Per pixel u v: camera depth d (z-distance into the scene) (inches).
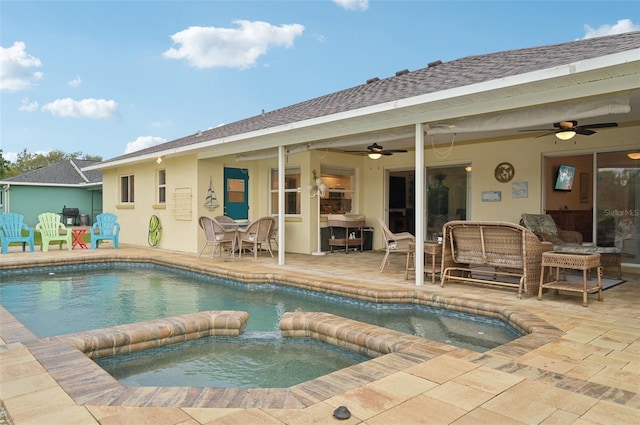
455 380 108.1
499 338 169.3
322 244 420.5
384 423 86.7
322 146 329.4
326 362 147.7
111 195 558.9
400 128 277.6
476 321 194.5
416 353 128.0
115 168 548.1
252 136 323.6
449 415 90.1
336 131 286.8
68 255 376.5
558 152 320.2
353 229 438.0
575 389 103.5
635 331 152.3
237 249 414.9
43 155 1828.2
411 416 89.6
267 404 95.0
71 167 976.3
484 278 261.7
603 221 303.9
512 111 224.1
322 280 254.2
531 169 334.0
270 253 384.8
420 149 243.0
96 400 96.3
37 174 895.7
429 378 109.3
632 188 291.4
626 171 293.9
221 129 491.2
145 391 101.3
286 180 438.0
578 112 200.5
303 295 255.9
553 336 145.6
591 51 190.2
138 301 239.3
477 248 228.7
